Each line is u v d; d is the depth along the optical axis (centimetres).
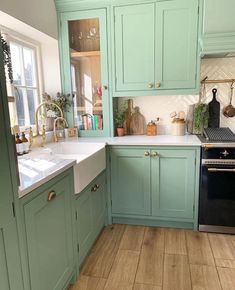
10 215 102
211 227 232
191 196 232
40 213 125
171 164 230
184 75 235
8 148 100
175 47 231
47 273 134
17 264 107
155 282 171
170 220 242
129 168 238
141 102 278
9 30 212
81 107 271
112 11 236
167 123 276
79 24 253
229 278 174
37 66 254
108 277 178
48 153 198
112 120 260
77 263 176
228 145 212
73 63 263
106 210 250
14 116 208
